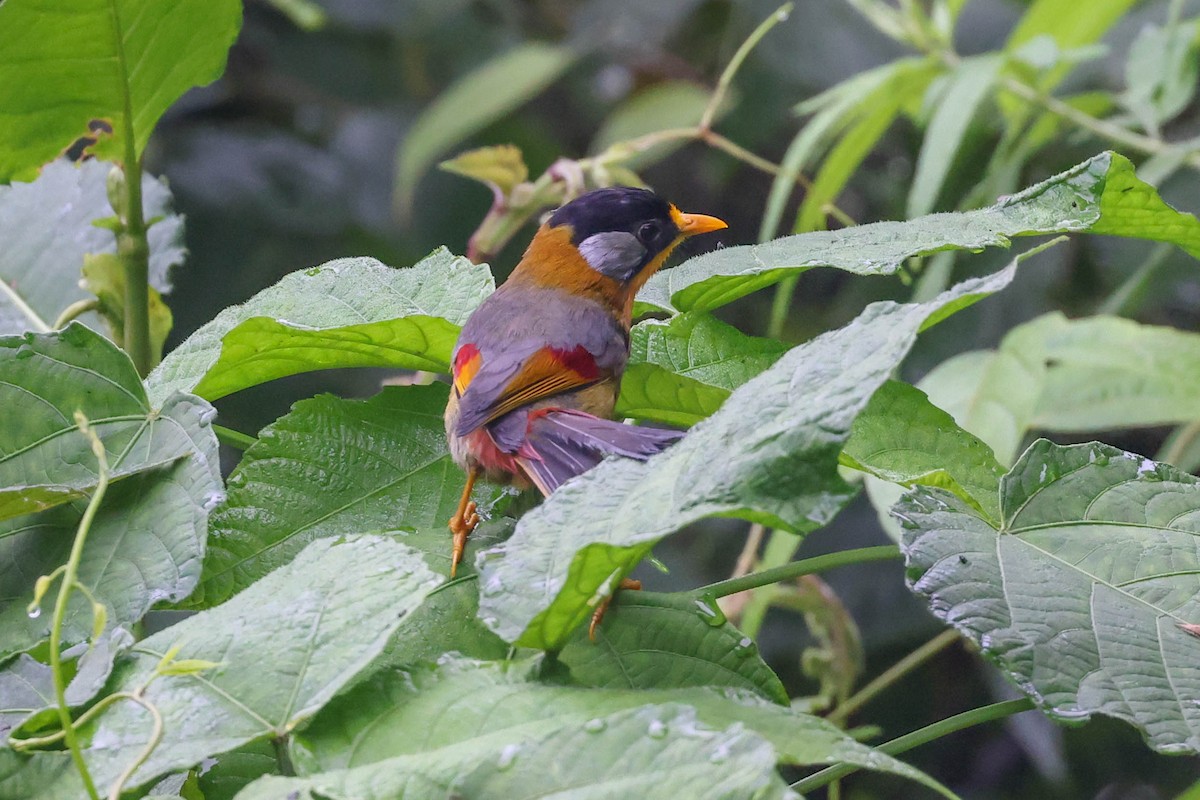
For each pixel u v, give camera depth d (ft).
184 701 10.89
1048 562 11.02
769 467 9.96
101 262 11.29
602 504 10.96
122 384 11.11
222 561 11.11
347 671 10.69
